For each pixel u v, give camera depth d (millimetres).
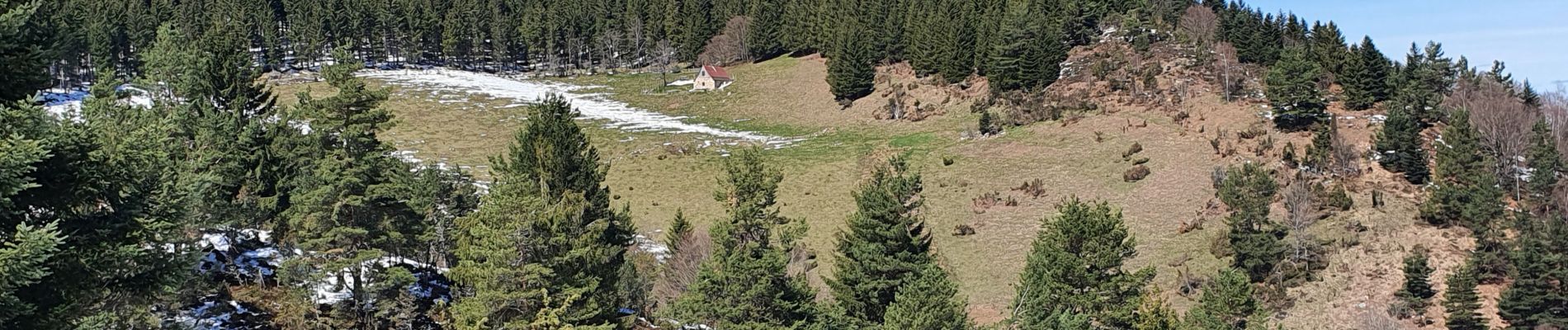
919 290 28156
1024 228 55438
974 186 62938
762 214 35344
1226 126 65750
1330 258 47656
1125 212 55969
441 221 34375
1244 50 82750
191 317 25047
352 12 131500
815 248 54938
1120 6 102125
